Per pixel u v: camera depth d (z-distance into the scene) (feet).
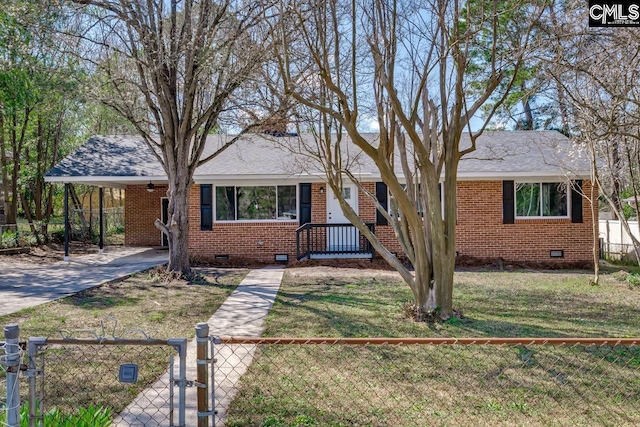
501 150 52.44
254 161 53.67
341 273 43.04
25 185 75.92
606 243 59.00
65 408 13.50
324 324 24.08
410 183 26.12
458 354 18.72
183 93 39.70
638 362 17.80
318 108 22.09
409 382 15.78
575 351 19.11
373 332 22.45
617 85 25.98
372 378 16.15
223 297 31.83
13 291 33.68
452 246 24.91
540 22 25.29
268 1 30.09
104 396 14.47
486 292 33.55
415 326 23.57
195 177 50.24
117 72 39.27
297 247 49.26
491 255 51.24
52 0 32.81
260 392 14.88
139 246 66.39
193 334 22.16
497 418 13.03
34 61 44.55
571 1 27.02
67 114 76.23
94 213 76.48
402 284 36.91
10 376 9.27
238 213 52.34
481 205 51.37
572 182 45.37
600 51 27.55
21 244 59.47
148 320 24.97
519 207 51.39
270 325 23.90
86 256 55.62
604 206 69.46
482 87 36.70
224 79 38.34
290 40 27.94
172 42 36.19
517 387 15.35
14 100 53.93
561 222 51.06
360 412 13.34
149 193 66.74
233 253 52.13
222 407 13.66
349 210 26.45
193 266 48.93
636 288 35.22
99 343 9.55
